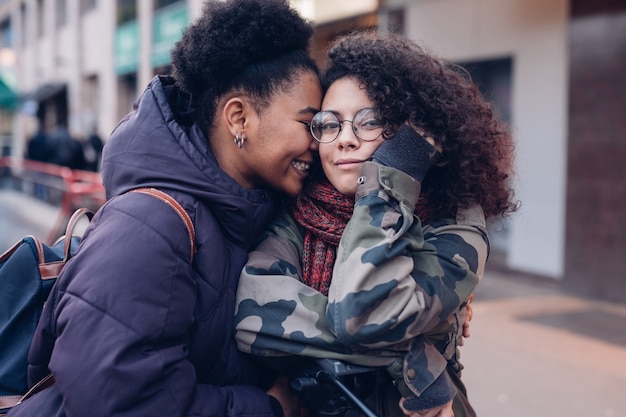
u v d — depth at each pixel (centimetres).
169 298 121
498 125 150
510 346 470
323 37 734
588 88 612
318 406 137
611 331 507
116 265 119
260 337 132
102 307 117
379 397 141
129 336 116
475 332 503
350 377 137
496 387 397
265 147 138
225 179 135
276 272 138
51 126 2088
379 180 132
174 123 136
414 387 130
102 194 790
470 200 142
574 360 443
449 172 142
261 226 143
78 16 1775
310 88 140
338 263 129
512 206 157
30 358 134
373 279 124
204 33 137
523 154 661
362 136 137
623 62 582
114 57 1512
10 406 137
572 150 629
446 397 133
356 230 128
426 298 127
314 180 146
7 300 140
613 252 600
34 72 2316
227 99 138
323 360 130
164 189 132
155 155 133
